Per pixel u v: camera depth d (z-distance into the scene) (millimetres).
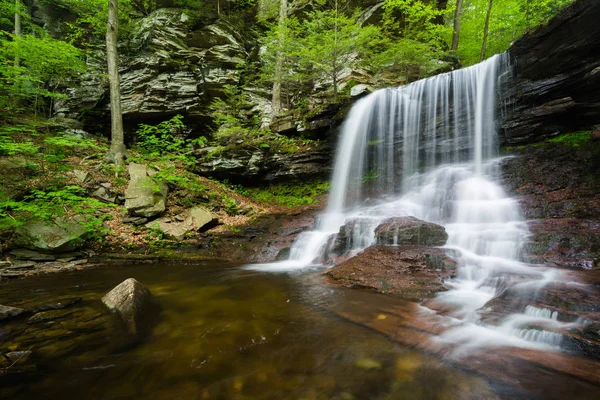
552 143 8352
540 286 4035
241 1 18500
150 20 15688
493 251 5895
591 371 2547
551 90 8227
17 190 8109
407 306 4297
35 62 12578
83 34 16531
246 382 2500
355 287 5281
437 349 3033
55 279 6078
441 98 10742
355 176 12070
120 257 7629
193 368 2725
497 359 2807
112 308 4184
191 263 7703
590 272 4480
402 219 7301
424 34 14055
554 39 7836
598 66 7352
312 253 7848
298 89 16859
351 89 12406
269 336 3404
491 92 9562
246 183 13586
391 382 2486
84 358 2904
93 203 8414
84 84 15086
